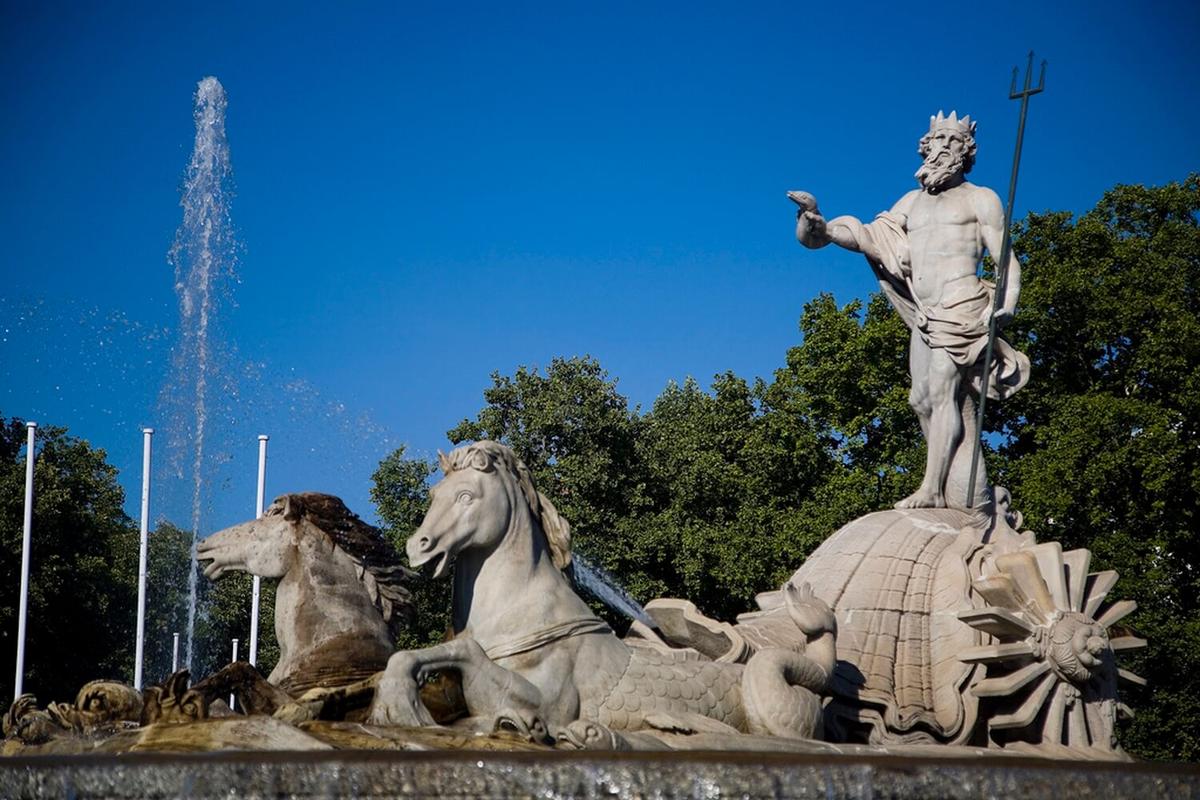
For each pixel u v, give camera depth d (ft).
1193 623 95.61
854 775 26.55
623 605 42.32
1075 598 43.34
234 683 36.81
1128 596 96.89
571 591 37.58
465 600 37.17
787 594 40.81
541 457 114.73
